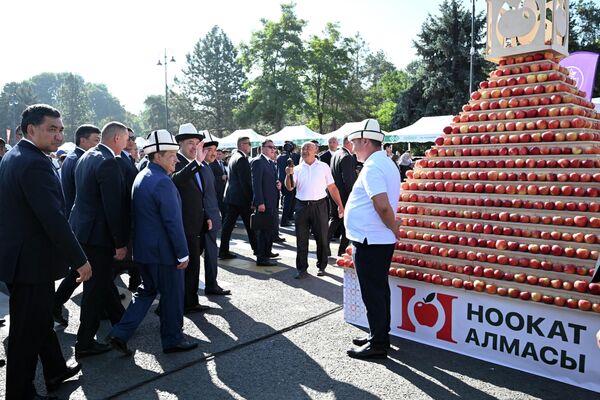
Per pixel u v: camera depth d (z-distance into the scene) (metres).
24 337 3.02
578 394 3.22
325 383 3.43
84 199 3.87
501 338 3.69
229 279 6.39
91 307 3.89
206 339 4.29
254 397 3.25
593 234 3.41
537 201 3.74
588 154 3.63
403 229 4.43
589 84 6.39
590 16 34.78
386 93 54.72
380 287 3.81
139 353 4.01
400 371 3.61
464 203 4.09
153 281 3.94
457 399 3.18
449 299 3.96
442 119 18.55
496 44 4.42
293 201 11.17
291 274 6.64
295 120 48.03
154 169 3.91
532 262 3.57
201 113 62.69
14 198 2.95
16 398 3.03
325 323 4.68
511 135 4.04
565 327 3.37
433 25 32.56
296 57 41.97
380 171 3.62
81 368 3.72
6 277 2.93
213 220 5.61
